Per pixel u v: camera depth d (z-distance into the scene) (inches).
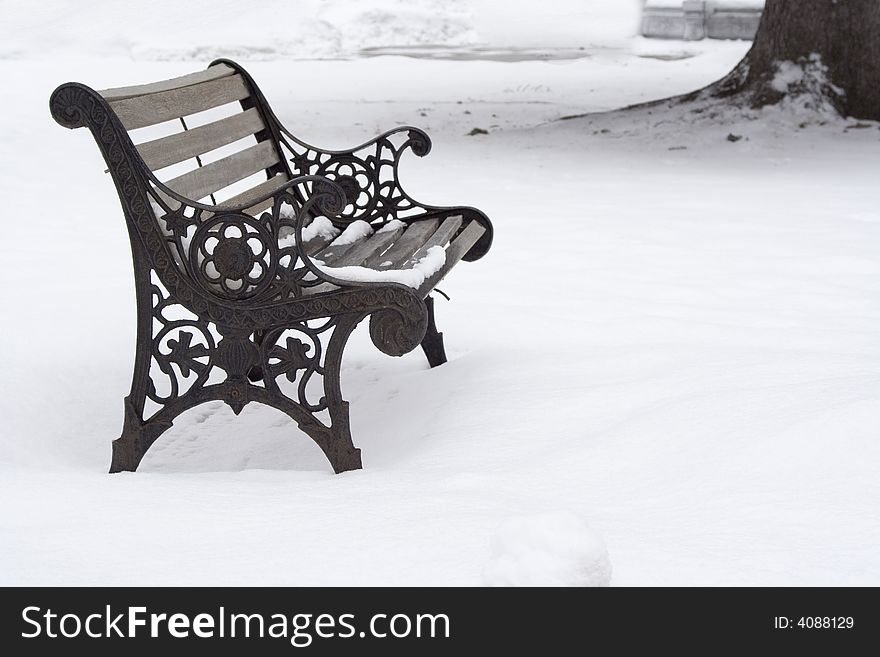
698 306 217.9
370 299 134.0
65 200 353.1
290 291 135.3
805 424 122.5
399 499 115.9
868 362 152.1
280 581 96.8
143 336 136.9
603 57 978.1
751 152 451.5
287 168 190.1
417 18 1167.6
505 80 816.3
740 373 150.1
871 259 257.1
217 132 167.9
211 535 107.7
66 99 130.1
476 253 185.8
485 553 98.9
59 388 176.1
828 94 496.4
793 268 251.0
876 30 488.7
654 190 372.2
